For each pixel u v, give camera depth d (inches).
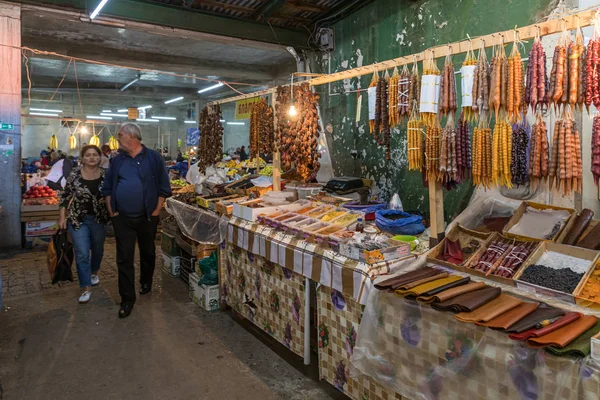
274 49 259.9
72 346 114.0
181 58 372.8
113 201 132.0
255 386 95.3
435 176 84.6
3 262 194.2
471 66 73.5
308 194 143.0
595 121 65.6
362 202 143.2
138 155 134.0
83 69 453.4
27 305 142.9
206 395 92.0
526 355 55.4
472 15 137.8
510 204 99.6
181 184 280.4
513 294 69.3
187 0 218.5
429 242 92.0
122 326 126.6
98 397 91.1
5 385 95.3
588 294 62.0
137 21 221.6
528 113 99.4
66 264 142.3
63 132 863.1
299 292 99.7
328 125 209.0
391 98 90.0
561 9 110.4
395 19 170.7
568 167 66.1
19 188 219.0
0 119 210.4
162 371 101.6
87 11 212.8
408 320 70.9
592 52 61.4
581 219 81.4
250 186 161.0
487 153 74.6
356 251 82.7
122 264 133.9
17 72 211.3
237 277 128.2
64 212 141.2
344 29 203.8
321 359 93.8
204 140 186.5
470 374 62.1
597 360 49.2
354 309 83.3
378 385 78.6
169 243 178.1
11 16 204.8
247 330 124.4
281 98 129.0
